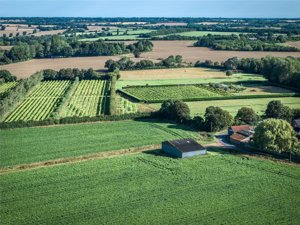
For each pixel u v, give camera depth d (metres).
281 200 95.81
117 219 87.69
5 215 89.50
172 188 101.94
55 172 112.19
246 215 89.25
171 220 87.19
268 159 123.38
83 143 136.25
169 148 127.88
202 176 109.06
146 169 114.12
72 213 90.25
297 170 113.88
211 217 88.38
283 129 127.25
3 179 107.62
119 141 138.75
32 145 134.00
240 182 105.44
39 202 95.12
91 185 103.81
